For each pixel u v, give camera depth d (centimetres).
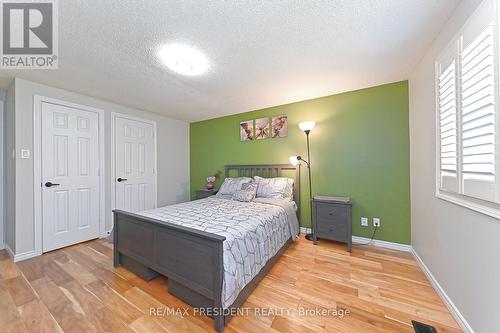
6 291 169
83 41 166
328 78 238
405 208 244
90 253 246
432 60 175
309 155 306
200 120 437
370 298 159
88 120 291
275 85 257
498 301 101
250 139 367
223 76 231
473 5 117
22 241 230
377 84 256
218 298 131
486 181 106
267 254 189
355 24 149
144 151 369
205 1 127
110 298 161
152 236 177
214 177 394
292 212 272
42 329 130
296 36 162
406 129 243
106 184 312
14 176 231
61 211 262
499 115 98
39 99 245
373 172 262
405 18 143
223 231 157
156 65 205
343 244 267
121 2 127
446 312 144
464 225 130
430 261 183
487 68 105
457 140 133
